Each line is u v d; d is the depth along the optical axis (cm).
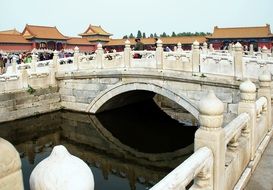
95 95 2334
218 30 6122
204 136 490
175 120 2573
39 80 2370
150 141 2105
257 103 824
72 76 2405
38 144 2066
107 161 1788
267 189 624
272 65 1444
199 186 472
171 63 1859
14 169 211
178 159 1789
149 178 1512
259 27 5884
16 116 2158
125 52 2092
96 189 1353
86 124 2391
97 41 7006
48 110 2409
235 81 1566
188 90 1806
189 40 6122
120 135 2281
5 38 5772
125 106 2698
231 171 586
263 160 794
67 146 2050
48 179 187
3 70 2841
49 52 4762
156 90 1970
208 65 1692
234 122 640
